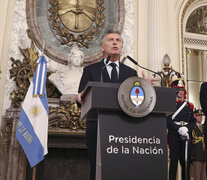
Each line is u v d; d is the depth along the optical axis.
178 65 6.29
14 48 5.39
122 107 1.59
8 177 4.43
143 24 6.29
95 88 1.61
